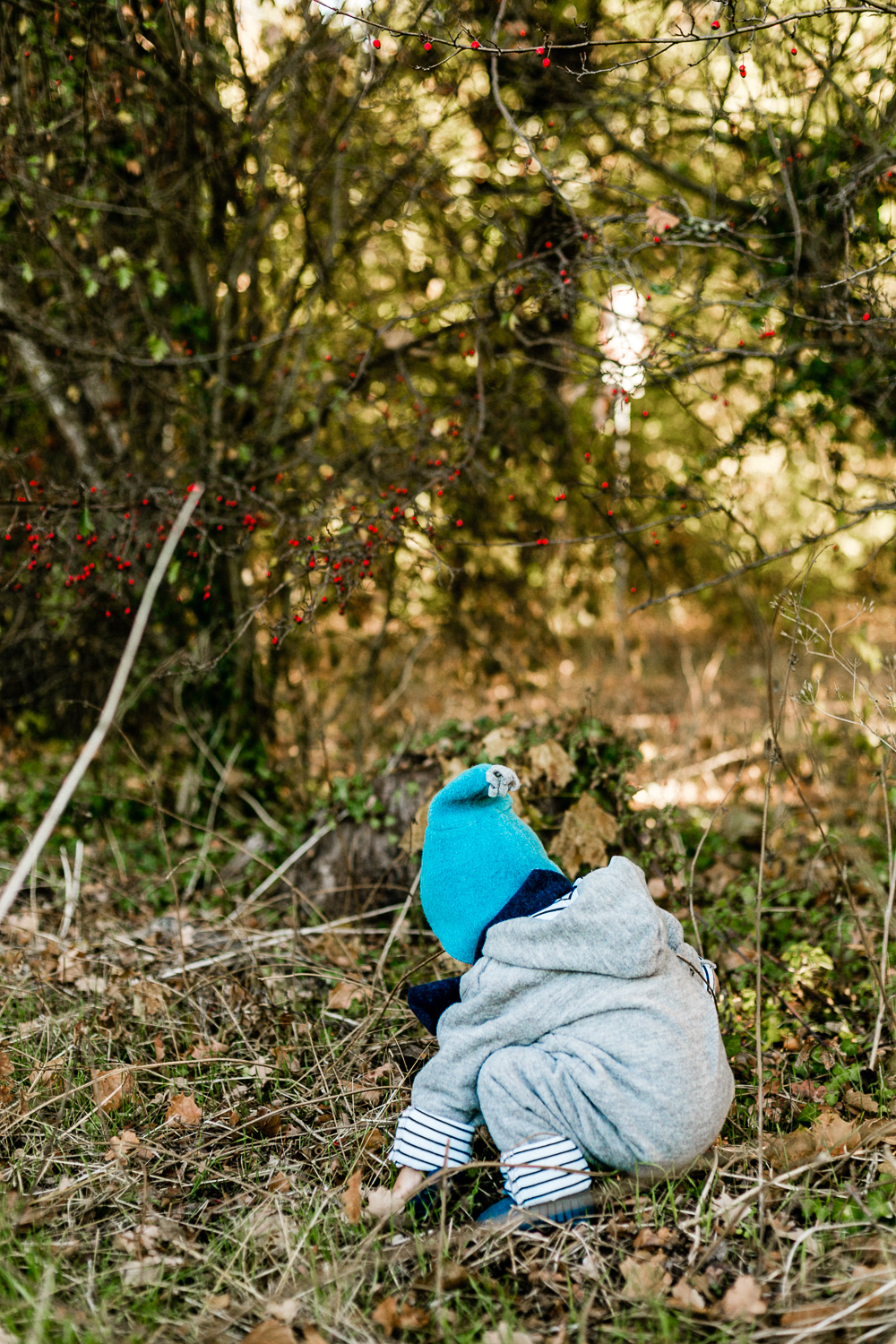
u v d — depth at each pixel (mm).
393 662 5891
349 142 4531
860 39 3672
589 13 4141
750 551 5164
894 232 3648
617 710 6512
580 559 5355
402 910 3461
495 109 4434
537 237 4133
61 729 5613
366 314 4891
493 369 4609
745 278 4344
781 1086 2717
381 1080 2848
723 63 4027
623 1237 2148
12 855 4648
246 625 4008
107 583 4371
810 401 4160
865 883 3791
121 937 3807
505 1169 2119
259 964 3576
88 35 4102
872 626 7355
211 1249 2143
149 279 4691
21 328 4555
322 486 4590
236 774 5008
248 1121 2619
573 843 3613
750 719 6148
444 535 4551
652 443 5863
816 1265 2029
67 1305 1974
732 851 4418
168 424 5043
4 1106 2686
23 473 4719
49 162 4137
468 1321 1948
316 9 4117
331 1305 1979
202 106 4336
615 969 2123
